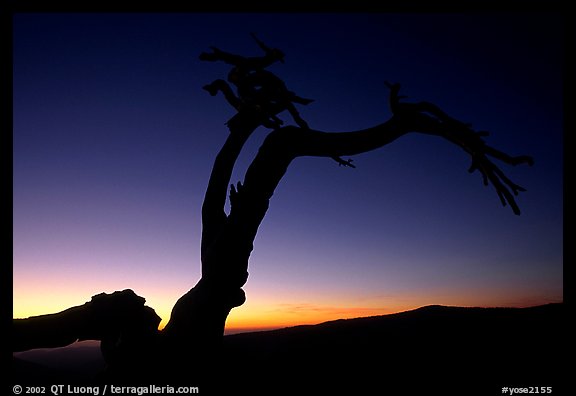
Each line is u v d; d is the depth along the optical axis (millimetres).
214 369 5469
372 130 6363
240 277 5688
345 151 6207
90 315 5703
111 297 5855
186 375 5316
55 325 5602
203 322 5500
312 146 6102
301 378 6211
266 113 6039
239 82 5922
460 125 6293
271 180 5930
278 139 6051
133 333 5699
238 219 5730
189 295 5652
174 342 5430
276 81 5949
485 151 6254
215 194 6293
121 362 5504
